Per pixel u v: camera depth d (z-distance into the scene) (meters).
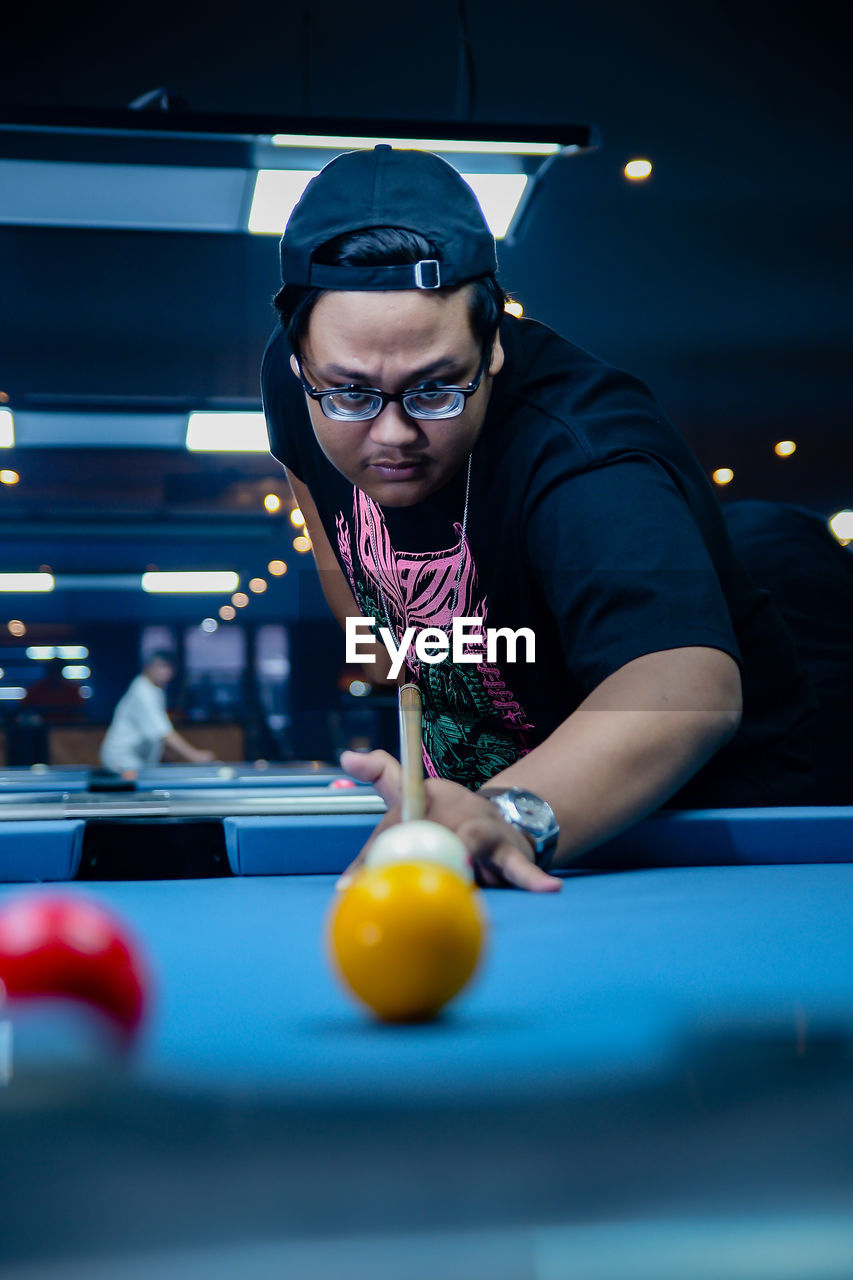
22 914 0.66
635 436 2.03
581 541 1.84
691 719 1.67
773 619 2.34
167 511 11.39
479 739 2.44
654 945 1.13
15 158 3.63
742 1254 0.37
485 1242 0.37
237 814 1.88
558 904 1.39
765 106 7.70
